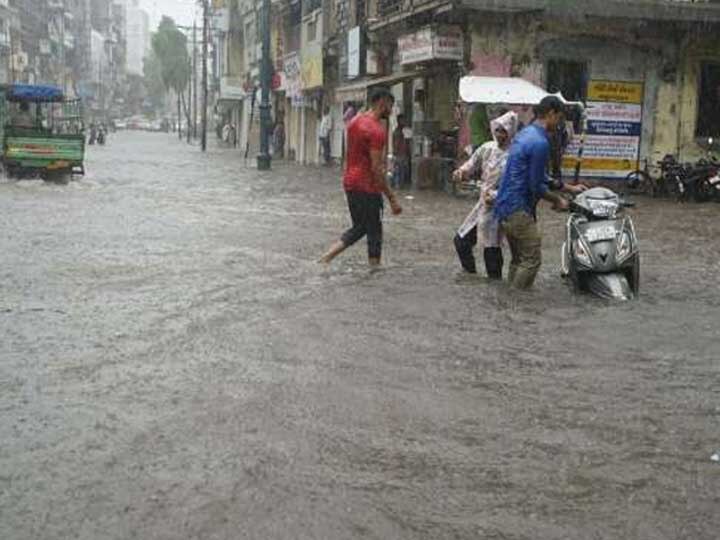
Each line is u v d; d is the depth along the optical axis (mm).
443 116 24391
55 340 6723
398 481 4297
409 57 23609
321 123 36750
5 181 22828
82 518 3842
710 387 5930
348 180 10359
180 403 5344
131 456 4520
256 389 5645
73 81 106438
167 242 11945
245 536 3701
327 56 36250
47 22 91125
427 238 13102
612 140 23594
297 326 7309
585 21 22531
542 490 4242
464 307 8219
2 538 3654
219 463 4449
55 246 11375
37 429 4867
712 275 10430
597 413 5363
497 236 9625
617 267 8898
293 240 12438
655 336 7281
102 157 40219
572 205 9398
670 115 23828
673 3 22156
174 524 3799
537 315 7973
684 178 21703
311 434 4887
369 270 10125
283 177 27422
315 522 3840
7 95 25797
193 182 24312
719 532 3852
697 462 4637
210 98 104062
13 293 8398
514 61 22312
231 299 8297
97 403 5312
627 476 4434
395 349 6691
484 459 4605
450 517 3928
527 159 8898
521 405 5480
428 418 5199
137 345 6621
